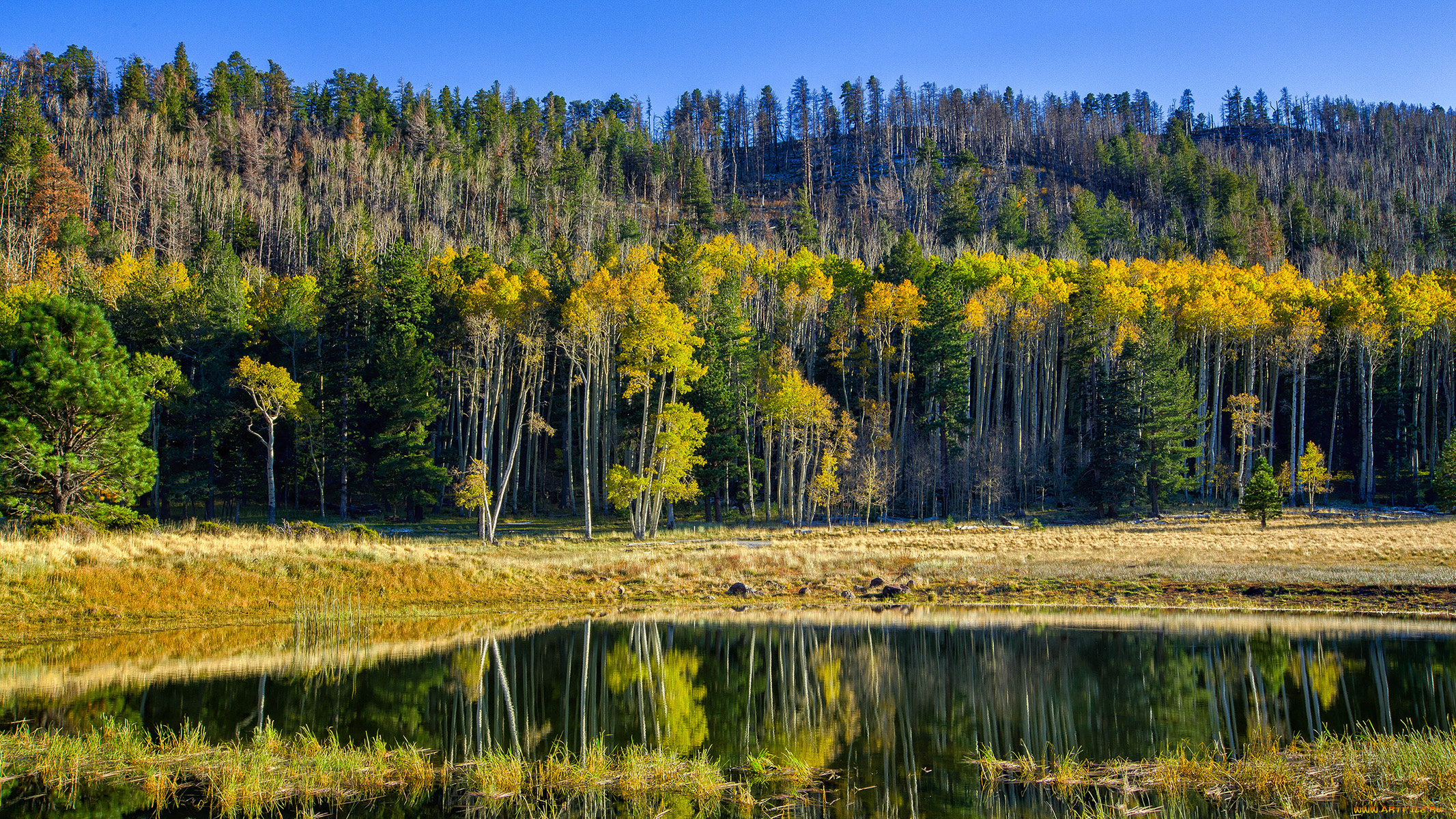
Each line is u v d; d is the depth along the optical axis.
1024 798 10.74
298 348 57.00
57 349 28.16
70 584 22.92
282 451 57.00
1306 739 13.40
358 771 11.44
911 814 10.16
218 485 54.72
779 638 22.89
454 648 21.12
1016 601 29.88
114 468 30.14
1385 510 58.12
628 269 67.69
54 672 17.47
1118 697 16.44
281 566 26.97
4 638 20.33
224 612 24.27
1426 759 11.19
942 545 43.19
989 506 59.31
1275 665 19.08
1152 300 64.38
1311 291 70.69
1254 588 30.50
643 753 12.73
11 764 11.51
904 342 66.06
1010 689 17.27
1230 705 15.73
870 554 38.78
